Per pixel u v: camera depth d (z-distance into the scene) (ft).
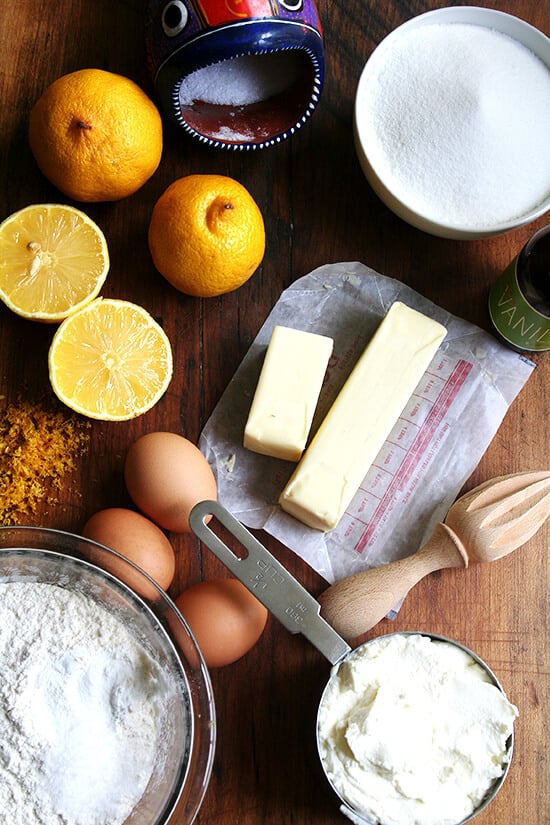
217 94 2.04
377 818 1.84
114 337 2.00
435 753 1.87
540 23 2.11
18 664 1.81
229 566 1.88
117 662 1.83
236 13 1.81
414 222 2.00
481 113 1.95
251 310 2.09
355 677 1.87
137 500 1.94
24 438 2.02
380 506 2.06
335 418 2.00
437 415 2.08
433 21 2.01
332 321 2.10
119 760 1.79
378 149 2.01
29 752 1.76
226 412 2.07
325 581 2.03
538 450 2.07
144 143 1.94
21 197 2.08
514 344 2.05
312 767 1.97
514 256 2.11
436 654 1.90
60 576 1.87
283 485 2.06
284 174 2.11
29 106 2.08
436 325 2.02
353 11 2.11
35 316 1.99
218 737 1.98
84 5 2.09
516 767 1.99
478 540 1.96
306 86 2.01
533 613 2.03
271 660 2.00
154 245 1.97
